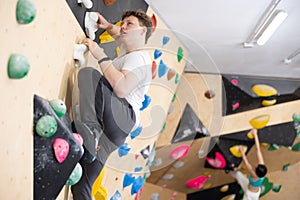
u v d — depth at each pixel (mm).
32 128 1753
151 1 3570
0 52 1448
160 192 6332
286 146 5793
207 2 3555
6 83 1509
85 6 2346
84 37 2396
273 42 4523
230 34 4301
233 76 5852
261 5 3570
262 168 5746
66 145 1838
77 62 2287
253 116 5723
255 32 4156
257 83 5836
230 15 3809
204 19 3920
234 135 5719
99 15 2512
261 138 5746
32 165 1766
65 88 2201
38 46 1761
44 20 1783
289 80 5883
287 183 6484
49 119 1772
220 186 6570
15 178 1624
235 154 5887
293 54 4879
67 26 2082
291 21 3928
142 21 2414
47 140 1794
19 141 1638
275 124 5754
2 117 1491
